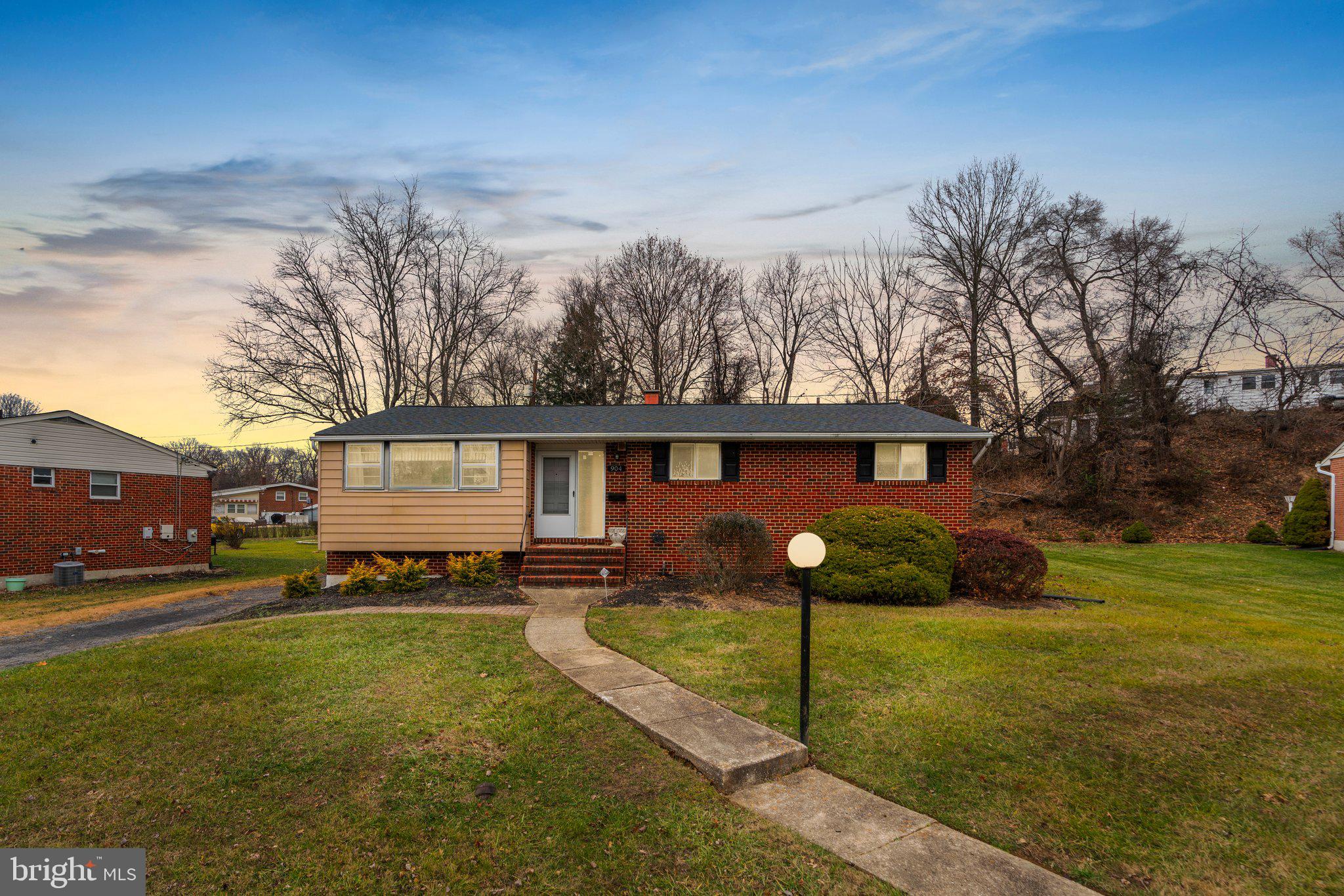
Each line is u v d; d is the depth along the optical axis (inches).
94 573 757.9
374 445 534.0
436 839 157.2
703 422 559.5
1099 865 151.5
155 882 139.4
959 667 289.3
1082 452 1152.2
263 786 181.0
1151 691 261.0
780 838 159.9
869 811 174.1
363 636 334.0
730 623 368.8
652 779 188.7
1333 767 198.5
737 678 273.7
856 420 559.2
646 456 540.7
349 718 225.9
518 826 163.2
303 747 204.2
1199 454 1206.9
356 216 1255.5
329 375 1248.2
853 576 439.2
